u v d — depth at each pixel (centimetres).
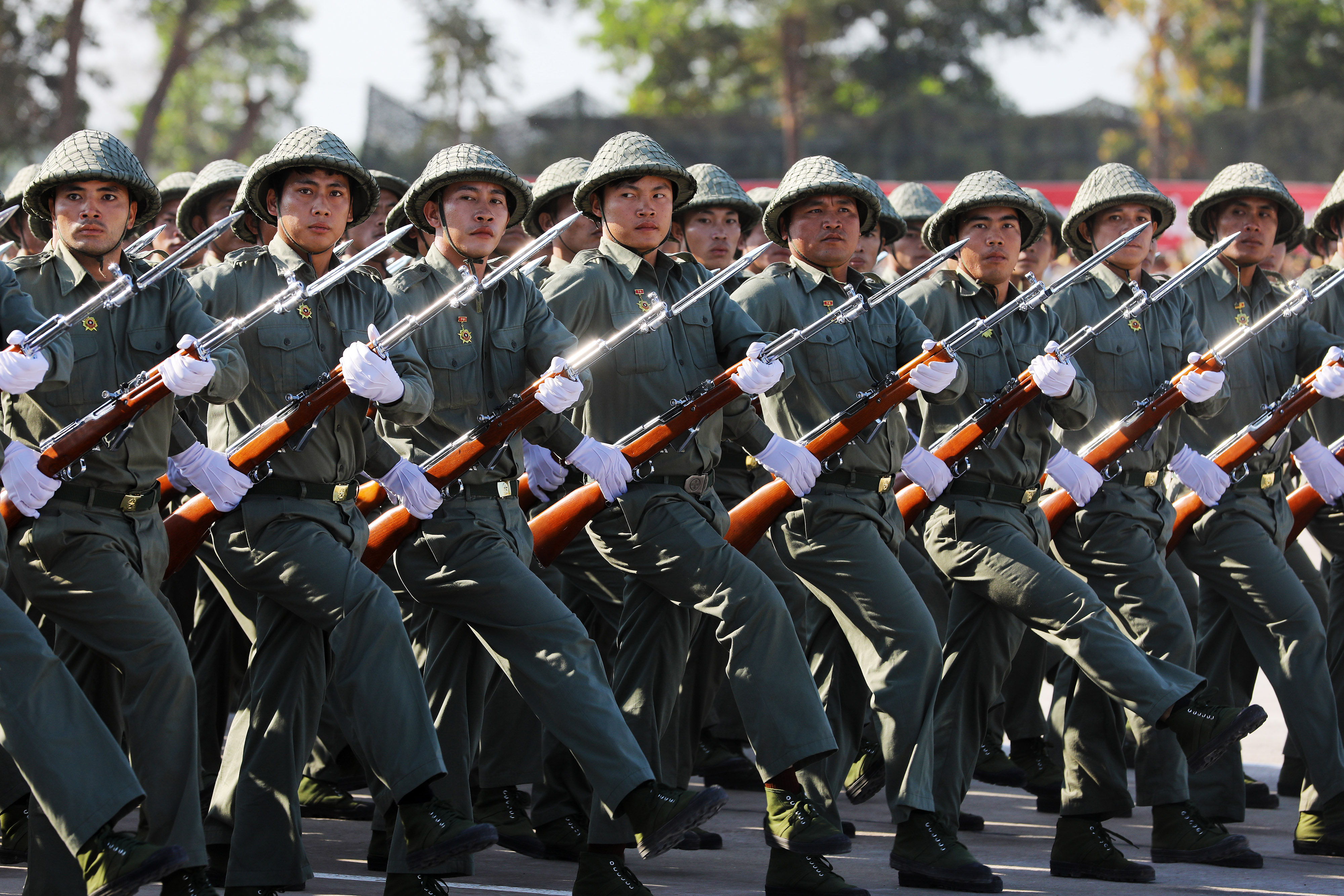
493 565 1619
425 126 7100
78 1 10094
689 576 1692
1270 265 2620
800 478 1755
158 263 1600
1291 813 2297
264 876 1553
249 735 1580
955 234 2034
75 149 1542
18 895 1573
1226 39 12738
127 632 1476
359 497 1750
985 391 1947
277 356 1622
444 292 1731
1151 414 1962
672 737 1958
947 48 13050
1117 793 1823
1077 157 7694
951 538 1875
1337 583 2225
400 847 1535
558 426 1680
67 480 1471
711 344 1819
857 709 1894
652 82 12925
